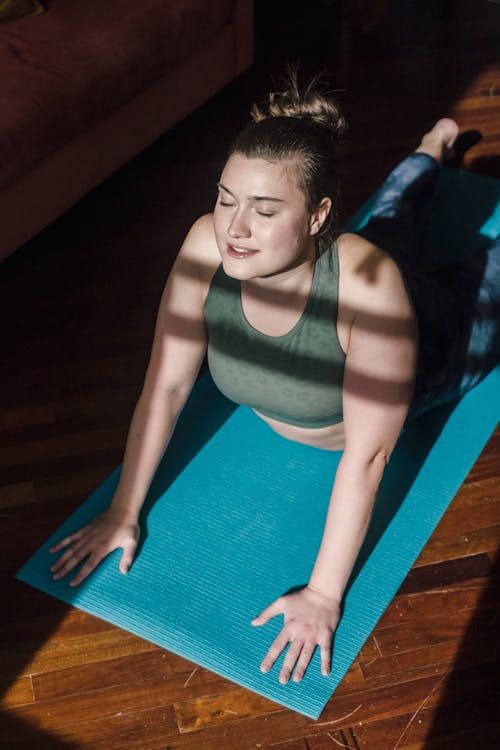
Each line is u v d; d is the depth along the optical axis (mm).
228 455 2133
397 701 1764
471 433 2188
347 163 3236
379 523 1998
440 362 2037
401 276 1663
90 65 2748
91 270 2771
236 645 1800
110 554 1949
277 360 1732
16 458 2227
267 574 1916
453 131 2832
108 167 2963
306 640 1767
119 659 1828
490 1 4168
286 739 1713
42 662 1825
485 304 2182
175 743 1711
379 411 1666
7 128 2496
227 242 1487
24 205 2639
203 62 3240
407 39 3955
